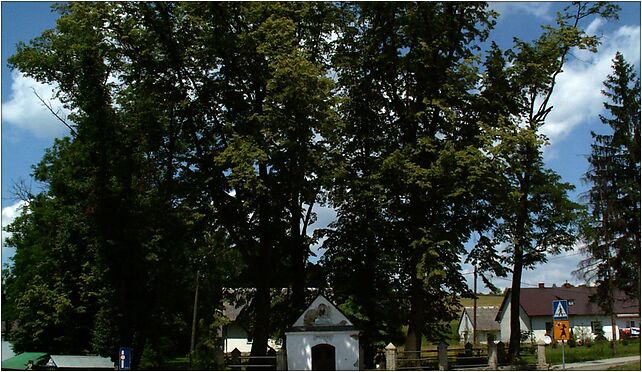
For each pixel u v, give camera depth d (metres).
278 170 30.56
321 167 30.48
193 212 32.84
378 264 34.41
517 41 36.03
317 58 34.91
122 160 37.44
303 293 34.38
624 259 47.50
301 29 34.00
